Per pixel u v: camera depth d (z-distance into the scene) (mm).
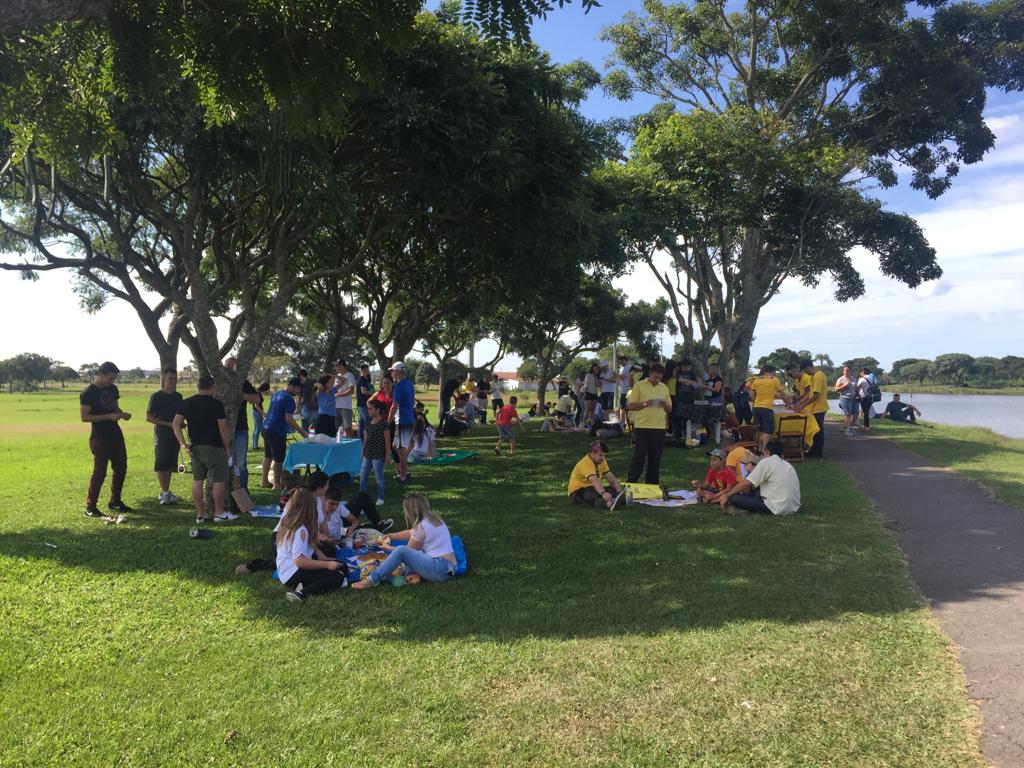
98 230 16656
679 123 19188
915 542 6840
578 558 6629
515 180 11023
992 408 54406
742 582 5676
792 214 19219
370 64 6711
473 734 3434
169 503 9719
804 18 20594
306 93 6543
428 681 4027
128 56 6820
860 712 3525
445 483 11258
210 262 17812
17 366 117875
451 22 11797
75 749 3367
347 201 10172
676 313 21219
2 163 9914
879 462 12359
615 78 24094
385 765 3178
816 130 22453
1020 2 19984
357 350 46312
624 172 19516
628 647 4422
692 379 14875
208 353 9680
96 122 7719
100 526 8305
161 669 4301
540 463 13570
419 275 18953
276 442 10719
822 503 8859
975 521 7539
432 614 5191
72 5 4551
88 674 4234
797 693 3740
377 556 6449
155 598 5684
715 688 3826
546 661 4250
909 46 19922
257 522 8523
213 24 6184
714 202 18719
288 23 6191
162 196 12336
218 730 3523
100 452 8828
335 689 3957
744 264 22766
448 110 10180
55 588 5945
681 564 6289
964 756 3113
